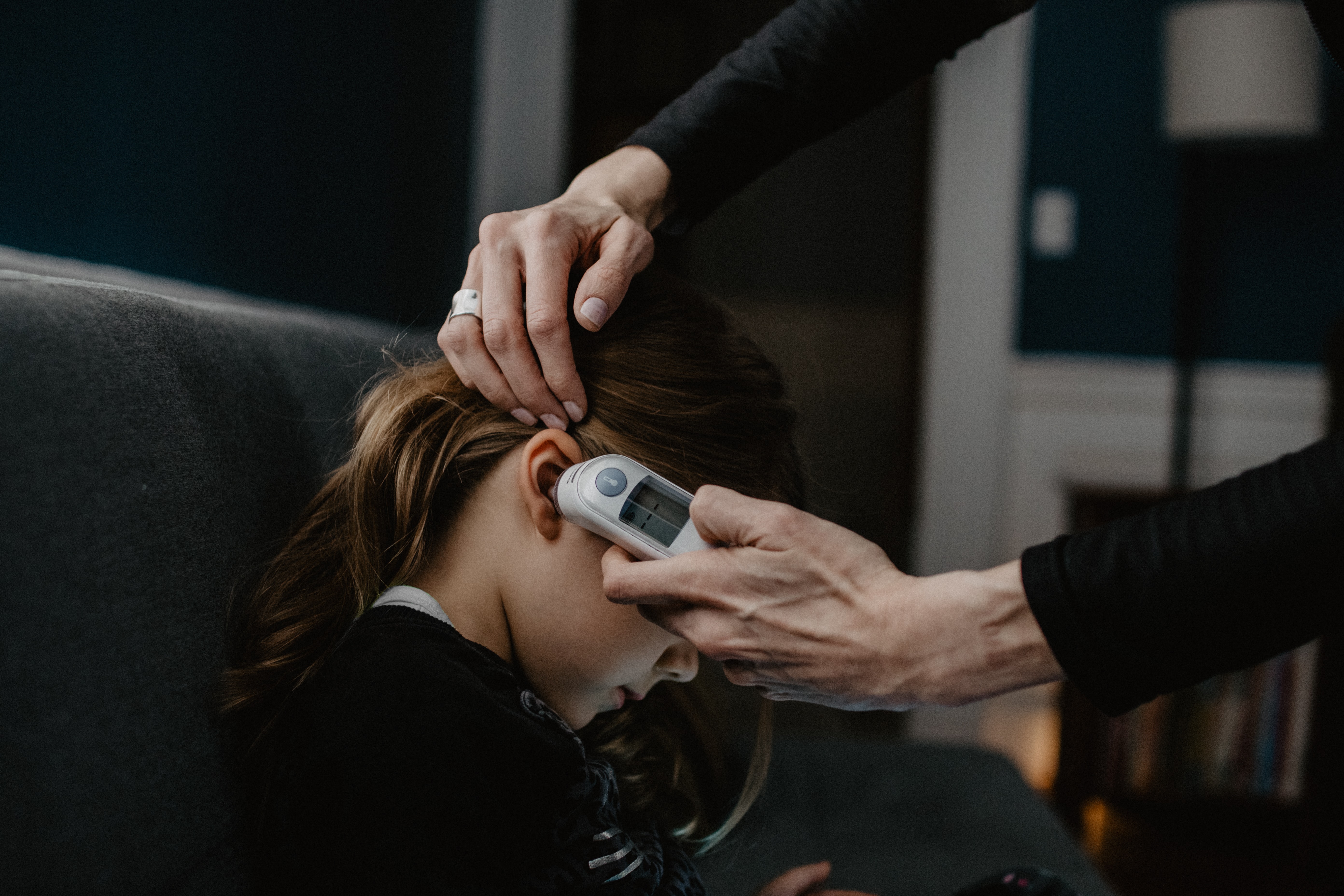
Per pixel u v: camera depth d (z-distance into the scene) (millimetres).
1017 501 2797
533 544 620
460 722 531
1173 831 2086
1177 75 2447
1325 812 1742
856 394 3078
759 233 3143
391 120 1807
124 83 876
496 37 2432
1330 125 2645
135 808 466
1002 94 2719
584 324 608
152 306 570
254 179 1213
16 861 398
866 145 3082
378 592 635
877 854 1017
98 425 476
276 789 554
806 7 811
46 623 423
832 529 523
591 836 585
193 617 542
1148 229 2725
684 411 645
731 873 959
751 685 568
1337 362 1823
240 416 634
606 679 644
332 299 1540
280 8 1281
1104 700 495
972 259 2754
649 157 773
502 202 2449
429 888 498
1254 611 464
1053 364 2758
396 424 655
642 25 2982
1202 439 2729
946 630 501
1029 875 798
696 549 543
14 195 706
